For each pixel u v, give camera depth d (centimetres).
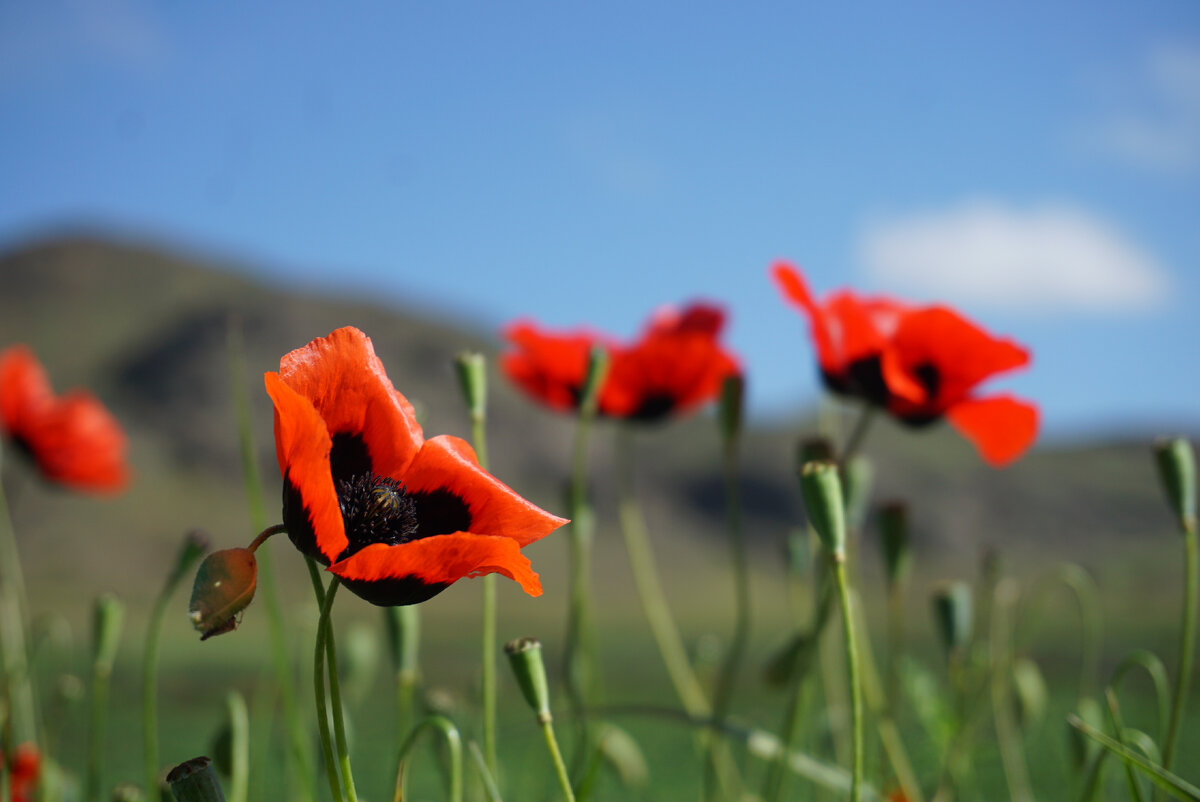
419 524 45
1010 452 62
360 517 44
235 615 40
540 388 77
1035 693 67
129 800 50
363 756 99
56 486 96
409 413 46
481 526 45
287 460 42
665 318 78
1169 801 51
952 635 62
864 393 63
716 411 60
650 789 90
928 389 62
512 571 41
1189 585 51
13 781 58
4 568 62
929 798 67
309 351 45
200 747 131
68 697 62
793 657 60
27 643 62
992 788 74
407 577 41
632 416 73
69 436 93
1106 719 62
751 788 76
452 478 45
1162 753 52
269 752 75
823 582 61
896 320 65
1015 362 60
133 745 131
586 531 66
